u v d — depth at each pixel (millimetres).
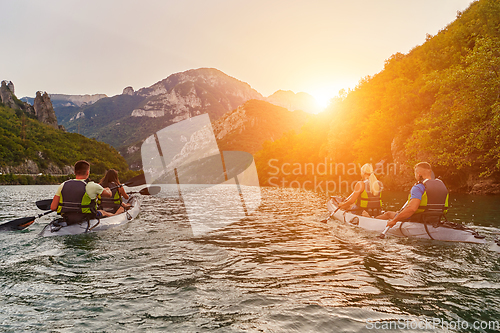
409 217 5781
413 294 2865
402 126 27719
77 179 6086
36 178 99688
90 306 2584
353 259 4160
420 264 3904
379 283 3178
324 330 2158
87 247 4770
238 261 4039
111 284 3141
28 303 2637
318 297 2797
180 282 3209
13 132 131500
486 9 24641
